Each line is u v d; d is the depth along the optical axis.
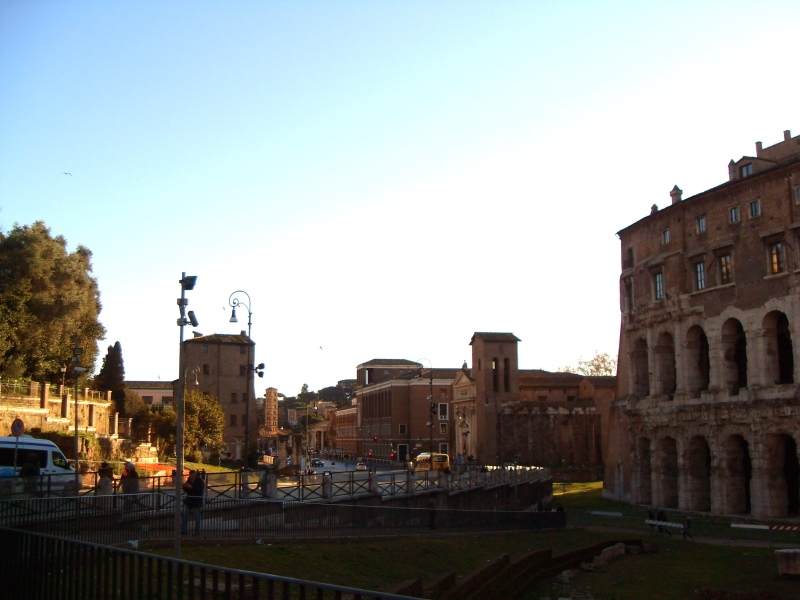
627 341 83.38
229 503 30.91
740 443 67.19
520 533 54.44
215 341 116.69
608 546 53.12
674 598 37.06
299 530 33.88
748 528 58.28
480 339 132.75
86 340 76.88
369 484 46.66
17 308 65.81
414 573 33.12
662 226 77.62
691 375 72.25
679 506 71.94
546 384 143.25
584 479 117.06
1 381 61.91
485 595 31.86
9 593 16.36
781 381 68.62
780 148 71.25
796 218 61.53
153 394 164.50
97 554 13.83
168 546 27.44
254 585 11.10
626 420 84.56
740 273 66.62
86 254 80.50
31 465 30.53
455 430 148.62
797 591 37.44
